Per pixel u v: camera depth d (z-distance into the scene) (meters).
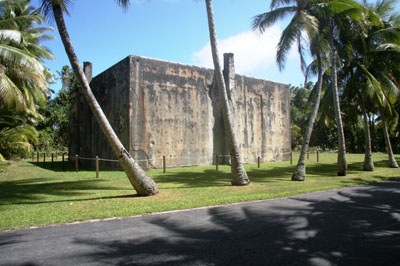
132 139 14.26
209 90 17.48
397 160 21.55
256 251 3.99
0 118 15.09
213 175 12.84
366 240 4.44
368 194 8.27
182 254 3.88
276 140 21.00
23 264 3.60
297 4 11.15
